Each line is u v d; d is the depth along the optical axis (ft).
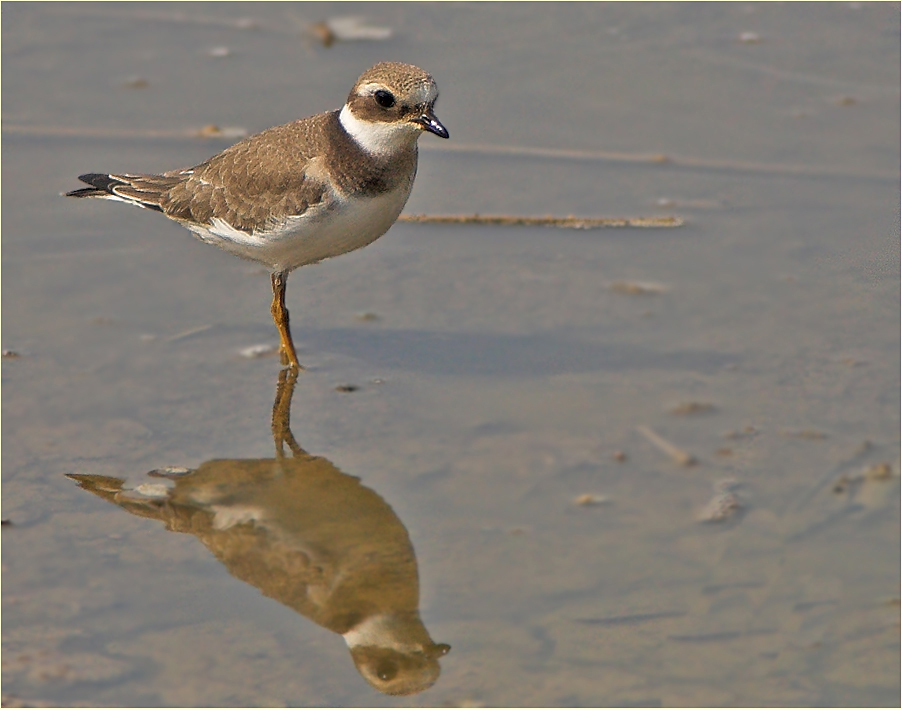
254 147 37.42
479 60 56.24
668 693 24.31
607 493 31.04
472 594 27.45
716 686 24.45
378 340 39.27
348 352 38.60
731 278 41.81
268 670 25.48
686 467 31.94
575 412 34.86
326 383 36.83
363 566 28.71
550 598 27.22
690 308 40.22
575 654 25.49
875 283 40.88
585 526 29.73
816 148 49.52
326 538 29.76
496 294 41.70
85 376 36.78
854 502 30.09
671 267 42.75
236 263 43.91
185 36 58.13
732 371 36.50
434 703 24.41
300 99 52.80
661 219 45.44
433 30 58.70
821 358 36.78
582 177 48.62
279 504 31.17
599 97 53.62
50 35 58.03
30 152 49.29
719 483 31.17
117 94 53.36
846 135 50.21
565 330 39.42
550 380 36.60
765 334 38.37
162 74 54.90
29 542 29.53
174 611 27.32
